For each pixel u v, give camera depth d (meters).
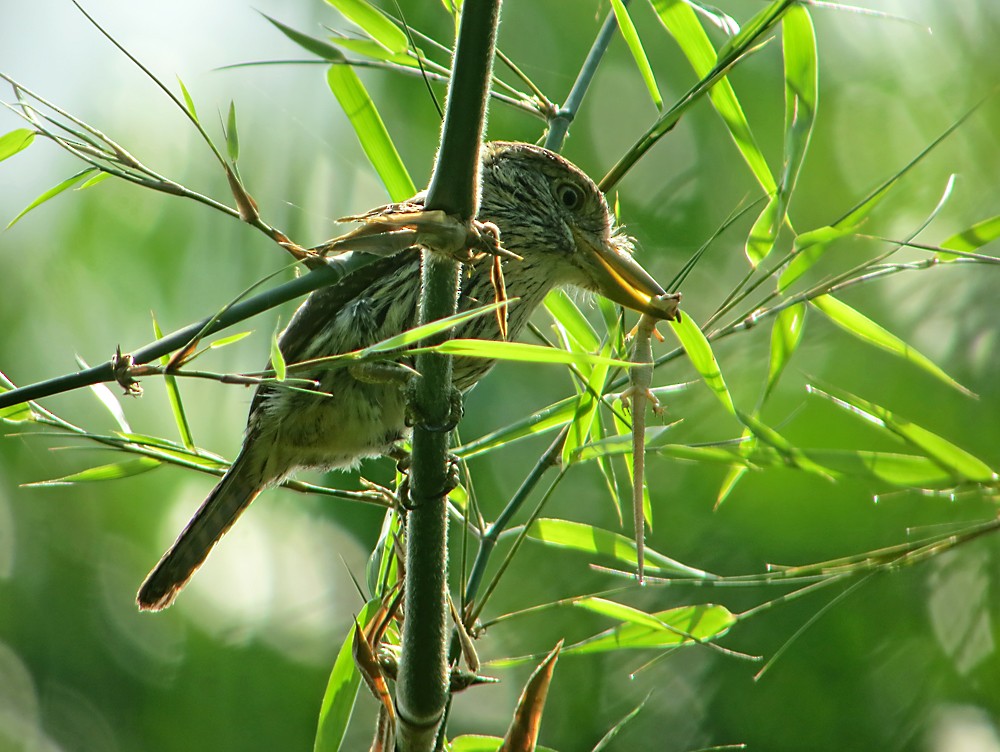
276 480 7.39
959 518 8.47
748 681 8.63
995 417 8.69
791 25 5.64
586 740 8.77
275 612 9.29
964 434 8.67
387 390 6.91
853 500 8.49
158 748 8.92
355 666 5.52
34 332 9.02
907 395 8.77
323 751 5.48
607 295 7.11
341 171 8.70
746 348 9.19
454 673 5.00
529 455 9.37
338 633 9.24
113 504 9.28
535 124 9.20
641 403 5.18
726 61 5.03
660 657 5.93
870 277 5.52
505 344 4.04
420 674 4.75
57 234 9.05
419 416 4.71
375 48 6.36
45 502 9.27
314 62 5.54
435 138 9.02
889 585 8.61
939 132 9.50
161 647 9.18
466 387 7.42
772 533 8.59
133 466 5.71
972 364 8.86
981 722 8.36
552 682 8.97
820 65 9.66
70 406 9.18
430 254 4.57
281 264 8.68
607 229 7.56
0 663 8.95
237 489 7.34
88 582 9.18
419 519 4.76
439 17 8.86
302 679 9.11
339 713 5.50
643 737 8.71
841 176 9.46
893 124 9.53
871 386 8.81
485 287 7.16
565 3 9.47
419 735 4.80
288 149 8.69
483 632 5.60
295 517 9.47
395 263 6.93
